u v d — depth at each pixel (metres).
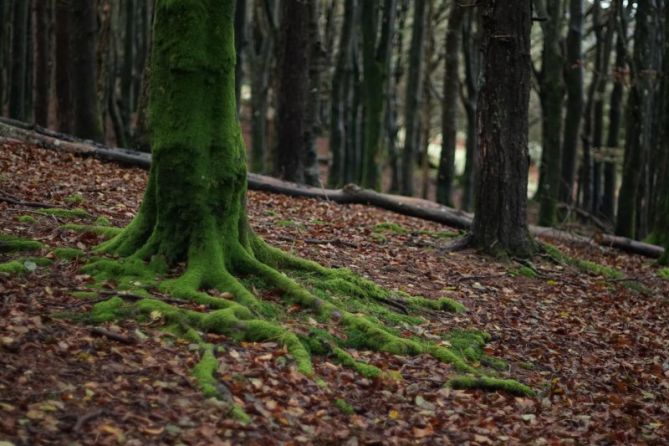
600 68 25.64
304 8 17.70
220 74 7.48
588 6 29.14
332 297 7.85
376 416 5.92
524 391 7.03
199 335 6.28
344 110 27.44
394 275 9.92
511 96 12.09
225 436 5.02
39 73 19.20
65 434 4.63
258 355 6.20
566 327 9.45
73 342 5.69
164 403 5.22
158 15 7.43
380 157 22.41
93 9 17.05
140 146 16.64
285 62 17.83
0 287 6.28
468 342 7.91
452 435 5.87
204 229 7.41
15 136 14.11
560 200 24.70
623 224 22.12
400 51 29.08
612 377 8.03
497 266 11.74
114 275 7.10
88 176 12.52
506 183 12.16
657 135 24.91
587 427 6.50
